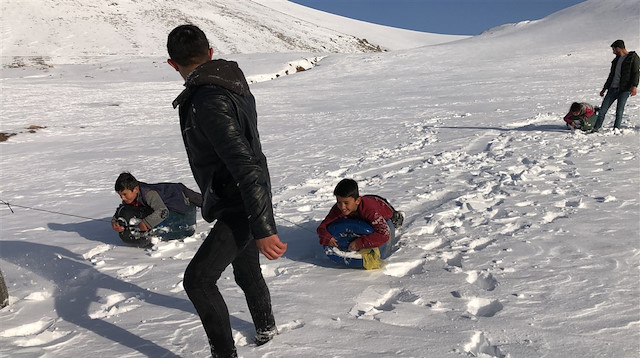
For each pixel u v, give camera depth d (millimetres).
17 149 16203
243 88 2926
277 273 4797
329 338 3484
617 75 10609
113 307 4191
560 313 3674
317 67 46438
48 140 17656
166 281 4703
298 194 8008
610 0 62375
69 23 81062
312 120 18172
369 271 4684
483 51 49750
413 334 3492
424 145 11312
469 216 6039
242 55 55781
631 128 11125
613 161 8336
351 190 4594
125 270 5066
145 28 84750
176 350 3467
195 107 2781
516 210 6133
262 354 3328
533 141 10508
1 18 78812
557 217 5820
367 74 40938
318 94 28672
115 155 13906
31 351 3553
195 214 5980
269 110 22375
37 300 4559
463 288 4148
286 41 98188
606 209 5961
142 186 5797
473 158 9414
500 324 3561
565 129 11727
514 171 8188
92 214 7664
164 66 51250
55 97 28812
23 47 72125
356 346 3373
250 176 2748
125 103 26609
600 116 10906
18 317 4191
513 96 20922
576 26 56375
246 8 112625
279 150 12250
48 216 7766
